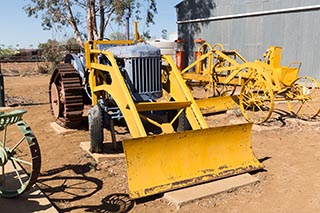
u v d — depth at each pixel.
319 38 12.68
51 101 7.48
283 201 3.83
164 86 5.45
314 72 12.95
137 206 3.70
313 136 6.46
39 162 3.52
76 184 4.26
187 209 3.63
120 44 6.29
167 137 3.92
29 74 22.86
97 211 3.60
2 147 3.77
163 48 17.00
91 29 17.50
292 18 13.35
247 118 7.45
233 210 3.63
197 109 4.79
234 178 4.27
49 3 18.28
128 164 3.75
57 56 23.53
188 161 4.11
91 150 5.15
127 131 6.64
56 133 6.65
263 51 14.45
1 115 3.34
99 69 5.38
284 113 8.41
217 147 4.33
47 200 3.70
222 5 15.82
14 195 3.69
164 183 3.88
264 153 5.46
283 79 7.91
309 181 4.35
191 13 17.36
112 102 5.42
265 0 14.09
